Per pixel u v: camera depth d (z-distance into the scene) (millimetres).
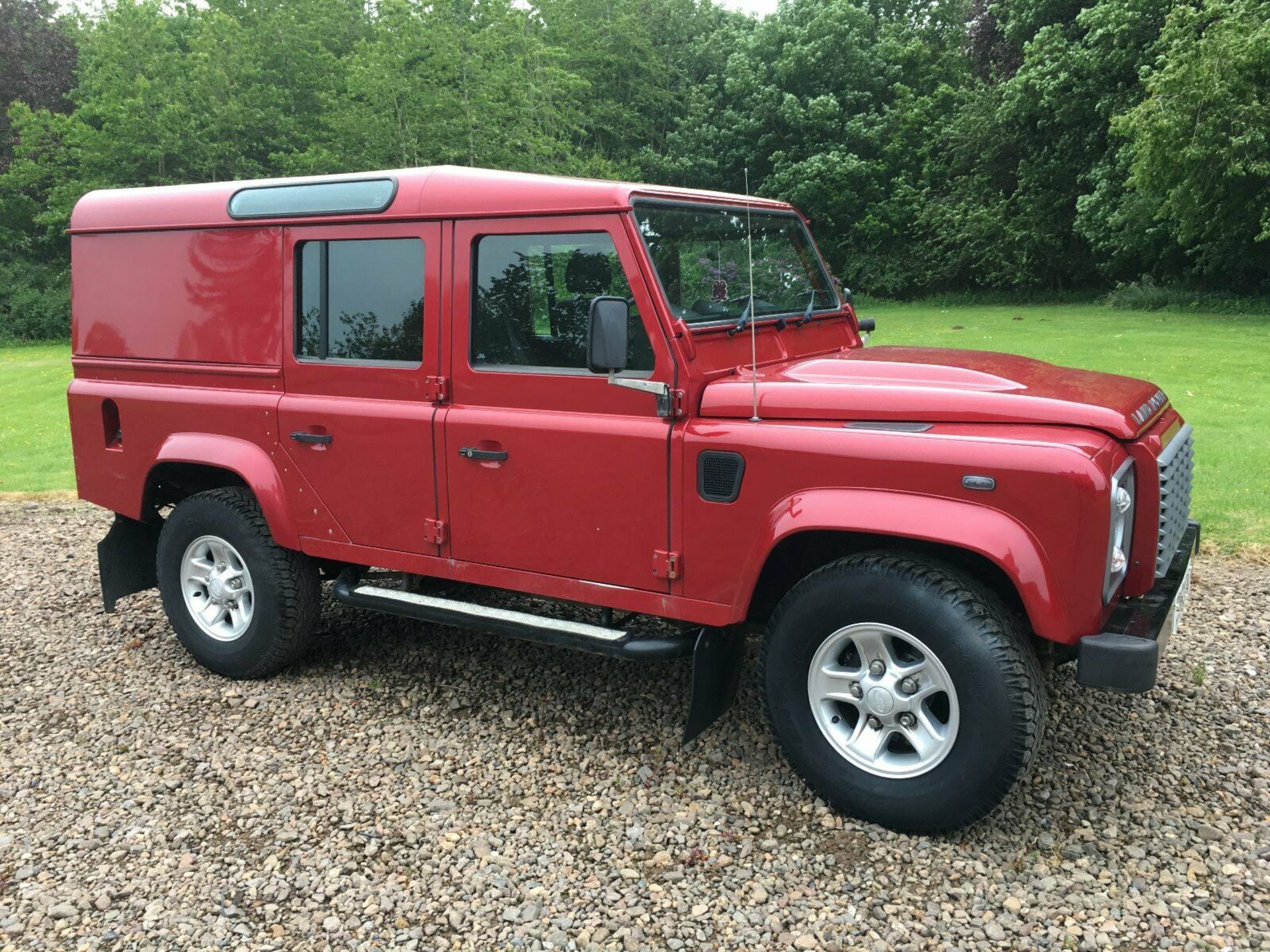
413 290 3785
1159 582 3242
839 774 3172
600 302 3020
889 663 3055
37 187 42281
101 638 5129
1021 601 3199
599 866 3016
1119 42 27859
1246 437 8711
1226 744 3643
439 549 3857
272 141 38469
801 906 2795
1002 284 35125
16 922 2805
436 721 4039
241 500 4371
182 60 39000
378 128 30906
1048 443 2768
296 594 4324
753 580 3168
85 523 7895
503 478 3625
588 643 3578
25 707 4289
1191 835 3072
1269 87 21828
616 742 3809
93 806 3436
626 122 47562
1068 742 3666
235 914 2822
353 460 3973
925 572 2943
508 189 3508
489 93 32188
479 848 3115
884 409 3043
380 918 2791
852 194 38000
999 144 33812
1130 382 3545
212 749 3844
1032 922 2691
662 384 3252
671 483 3293
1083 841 3061
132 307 4574
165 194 4449
